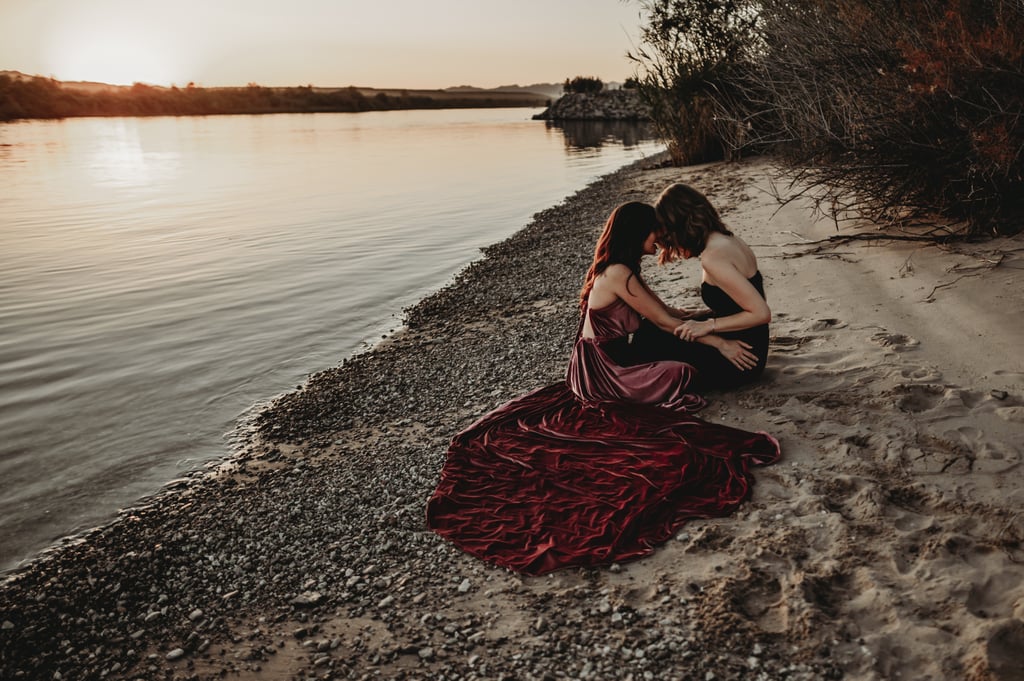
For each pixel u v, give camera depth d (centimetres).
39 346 802
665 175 1770
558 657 300
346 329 835
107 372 725
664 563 349
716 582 328
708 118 1766
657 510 383
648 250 504
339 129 6244
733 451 423
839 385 488
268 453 538
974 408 430
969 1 675
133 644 342
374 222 1527
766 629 299
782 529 358
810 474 399
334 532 416
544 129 5419
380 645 321
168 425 604
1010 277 601
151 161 3241
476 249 1231
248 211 1716
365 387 648
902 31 728
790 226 957
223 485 495
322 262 1169
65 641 348
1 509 485
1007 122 614
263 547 410
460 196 1873
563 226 1362
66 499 495
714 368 497
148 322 879
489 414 508
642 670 288
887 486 378
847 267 725
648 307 496
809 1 874
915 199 764
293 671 311
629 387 499
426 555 380
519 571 355
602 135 4388
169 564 403
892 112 703
